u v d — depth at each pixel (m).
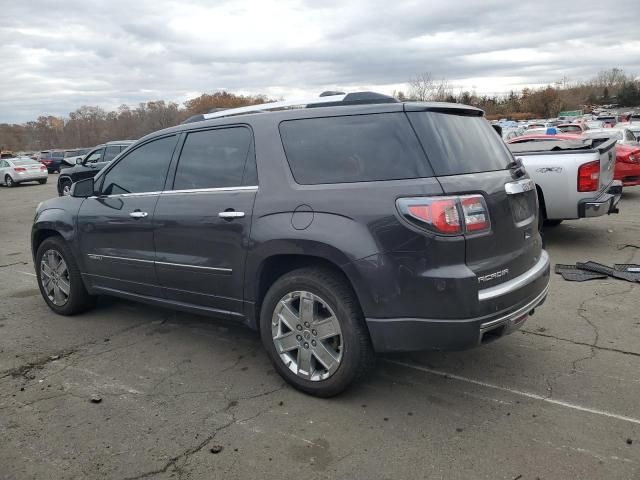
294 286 3.49
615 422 3.16
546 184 7.12
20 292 6.35
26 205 17.19
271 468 2.83
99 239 4.77
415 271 3.06
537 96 85.06
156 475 2.80
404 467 2.80
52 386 3.81
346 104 3.65
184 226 4.04
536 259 3.74
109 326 5.03
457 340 3.07
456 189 3.10
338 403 3.48
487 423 3.19
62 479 2.78
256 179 3.71
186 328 4.93
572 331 4.55
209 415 3.37
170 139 4.37
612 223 9.15
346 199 3.26
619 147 11.98
